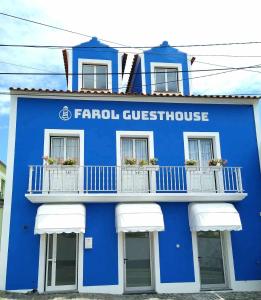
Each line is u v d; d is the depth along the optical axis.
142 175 14.09
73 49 17.17
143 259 13.64
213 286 13.78
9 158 13.55
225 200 14.30
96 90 16.83
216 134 15.11
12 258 12.75
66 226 12.38
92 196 13.31
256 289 13.77
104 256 13.22
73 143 14.37
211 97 15.16
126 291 13.20
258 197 14.75
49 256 13.13
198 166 14.38
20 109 14.05
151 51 17.61
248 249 14.14
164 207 14.02
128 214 12.98
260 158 15.16
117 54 17.45
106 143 14.33
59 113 14.27
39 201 13.15
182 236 13.84
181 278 13.44
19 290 12.52
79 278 12.91
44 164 13.51
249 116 15.55
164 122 14.89
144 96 14.77
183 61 17.70
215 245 14.18
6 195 13.20
